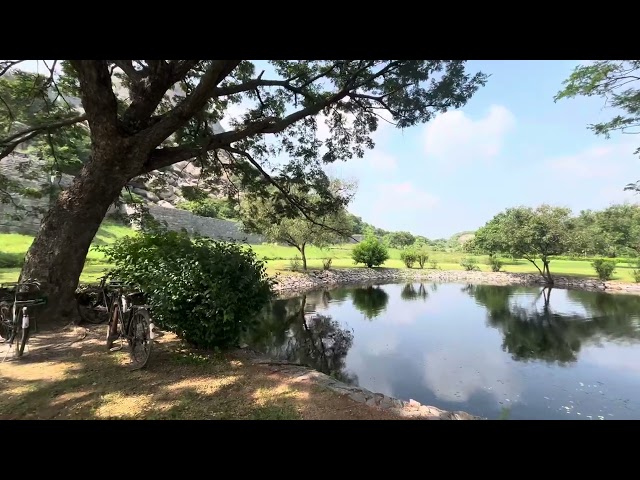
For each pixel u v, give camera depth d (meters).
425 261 39.28
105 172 6.66
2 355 5.13
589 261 43.44
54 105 11.32
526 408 6.21
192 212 39.28
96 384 4.20
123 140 6.40
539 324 13.47
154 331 6.64
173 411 3.58
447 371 8.21
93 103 5.98
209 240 6.77
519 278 29.38
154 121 7.32
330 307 16.95
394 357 9.29
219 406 3.73
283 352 9.58
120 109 10.88
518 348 10.20
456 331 12.32
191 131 10.48
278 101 11.47
